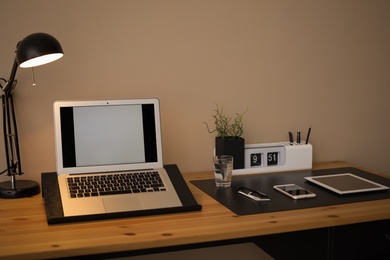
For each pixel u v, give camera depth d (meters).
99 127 1.85
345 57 2.41
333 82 2.40
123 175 1.83
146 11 2.07
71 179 1.78
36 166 2.02
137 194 1.71
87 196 1.67
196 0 2.13
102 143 1.85
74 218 1.55
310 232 1.70
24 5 1.93
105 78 2.06
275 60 2.29
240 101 2.26
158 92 2.13
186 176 2.15
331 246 1.66
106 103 1.86
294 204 1.74
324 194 1.86
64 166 1.81
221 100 2.23
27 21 1.94
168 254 2.20
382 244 1.72
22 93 1.97
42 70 1.98
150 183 1.79
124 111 1.88
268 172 2.20
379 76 2.49
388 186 1.97
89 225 1.53
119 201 1.66
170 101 2.16
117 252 1.44
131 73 2.09
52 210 1.58
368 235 1.70
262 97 2.29
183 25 2.13
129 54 2.07
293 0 2.28
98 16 2.02
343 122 2.46
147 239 1.42
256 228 1.51
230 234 1.48
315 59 2.35
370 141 2.53
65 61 2.00
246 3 2.21
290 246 1.79
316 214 1.63
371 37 2.44
